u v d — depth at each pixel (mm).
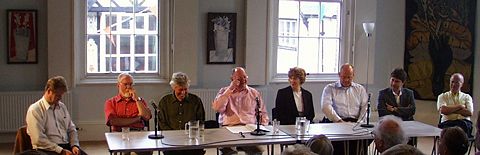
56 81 4387
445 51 7246
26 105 6379
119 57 6809
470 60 7133
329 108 5371
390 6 7367
